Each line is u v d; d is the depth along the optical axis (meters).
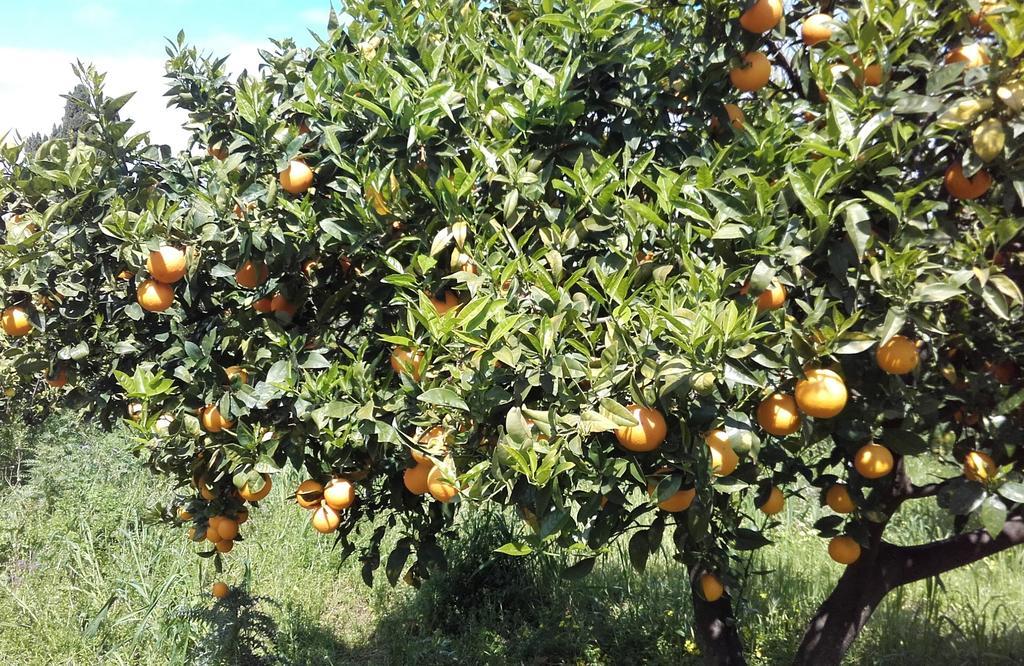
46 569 6.29
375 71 2.82
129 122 3.14
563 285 2.66
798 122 2.91
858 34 2.47
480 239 2.53
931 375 2.77
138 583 5.65
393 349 2.74
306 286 3.16
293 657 5.05
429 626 5.62
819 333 2.28
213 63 3.43
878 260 2.39
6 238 3.09
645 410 2.14
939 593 5.74
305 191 3.03
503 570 5.94
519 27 3.33
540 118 2.72
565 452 2.20
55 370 3.28
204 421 3.04
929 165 2.66
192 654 4.87
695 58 2.90
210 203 2.93
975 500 2.46
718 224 2.32
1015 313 2.60
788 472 3.00
